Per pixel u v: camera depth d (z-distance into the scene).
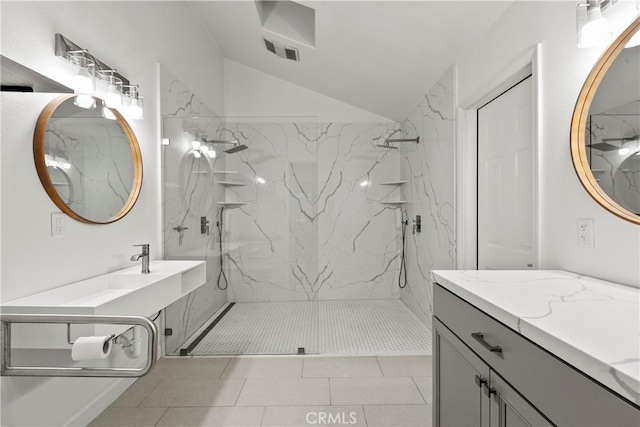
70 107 1.75
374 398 2.07
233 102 4.46
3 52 1.41
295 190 3.05
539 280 1.30
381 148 4.43
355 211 4.43
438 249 3.11
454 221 2.74
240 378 2.33
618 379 0.58
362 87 3.80
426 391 2.14
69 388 1.73
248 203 3.04
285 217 3.05
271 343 2.85
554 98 1.58
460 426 1.23
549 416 0.77
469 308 1.15
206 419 1.87
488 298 1.04
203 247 2.98
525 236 1.98
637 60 1.16
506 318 0.92
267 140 3.04
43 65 1.60
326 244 4.43
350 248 4.44
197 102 3.51
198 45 3.60
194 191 2.92
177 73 3.09
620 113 1.22
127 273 2.04
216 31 3.79
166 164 2.78
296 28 3.27
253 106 4.46
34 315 1.17
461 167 2.63
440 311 1.40
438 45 2.57
